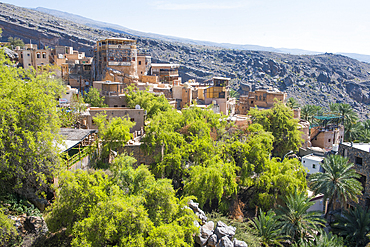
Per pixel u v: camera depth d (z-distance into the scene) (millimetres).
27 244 24094
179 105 91375
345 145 50531
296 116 91312
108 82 74625
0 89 24797
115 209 23344
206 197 38719
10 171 25484
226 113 96062
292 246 36594
